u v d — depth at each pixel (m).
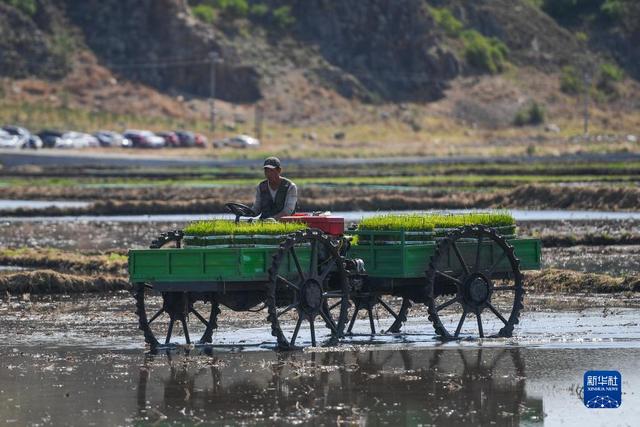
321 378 48.75
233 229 53.84
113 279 80.69
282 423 41.41
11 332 62.28
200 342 58.06
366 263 57.16
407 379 48.31
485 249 58.28
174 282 54.31
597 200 151.88
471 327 62.16
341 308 55.81
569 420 41.66
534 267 60.47
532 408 43.34
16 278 79.19
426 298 56.81
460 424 41.12
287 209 57.69
